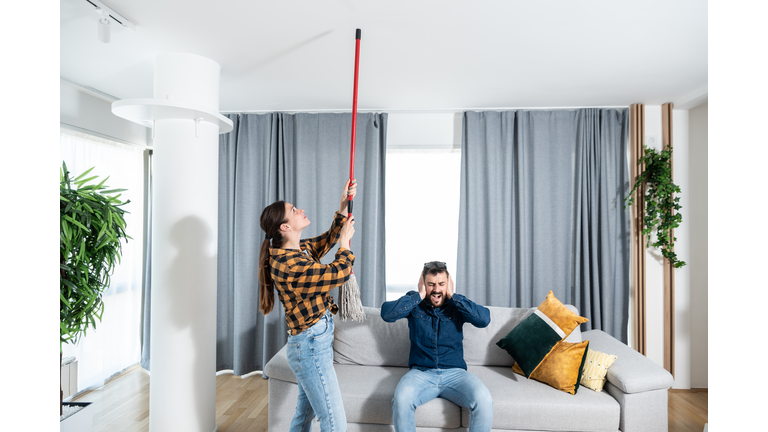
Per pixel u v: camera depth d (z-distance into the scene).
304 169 3.54
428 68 2.62
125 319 3.54
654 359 3.33
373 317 2.70
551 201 3.41
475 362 2.60
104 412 2.78
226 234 3.60
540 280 3.38
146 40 2.24
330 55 2.44
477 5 1.88
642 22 2.03
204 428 2.42
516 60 2.49
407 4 1.88
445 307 2.38
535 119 3.43
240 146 3.56
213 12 1.95
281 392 2.25
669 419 2.74
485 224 3.46
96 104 3.17
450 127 3.60
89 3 1.84
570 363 2.23
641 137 3.30
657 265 3.33
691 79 2.79
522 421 2.10
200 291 2.40
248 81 2.86
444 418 2.12
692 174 3.33
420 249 3.67
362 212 3.51
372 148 3.48
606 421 2.08
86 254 2.02
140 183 3.68
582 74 2.71
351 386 2.27
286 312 1.79
